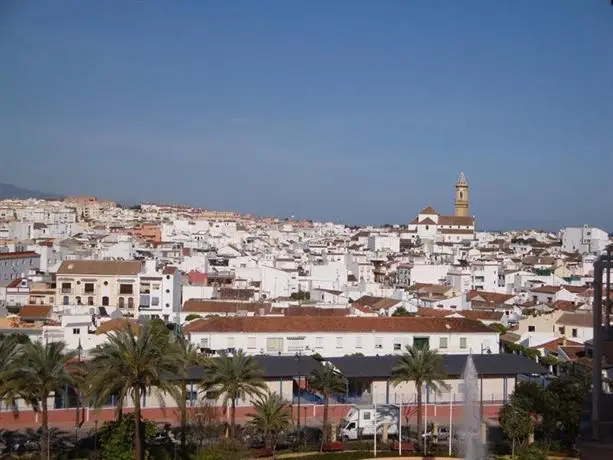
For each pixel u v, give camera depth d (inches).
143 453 2292.1
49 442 2536.9
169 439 2657.5
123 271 5575.8
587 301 5644.7
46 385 2284.7
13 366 2306.8
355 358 3548.2
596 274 813.9
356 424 2972.4
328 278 7519.7
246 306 5059.1
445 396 3395.7
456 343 4104.3
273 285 6983.3
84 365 2650.1
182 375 2436.0
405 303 5585.6
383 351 4062.5
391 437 2940.5
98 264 5654.5
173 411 3174.2
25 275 6387.8
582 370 3324.3
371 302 5757.9
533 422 2773.1
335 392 3211.1
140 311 5408.5
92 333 3998.5
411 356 2930.6
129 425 2325.3
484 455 2576.3
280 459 2527.1
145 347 2138.3
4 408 3014.3
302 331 4001.0
